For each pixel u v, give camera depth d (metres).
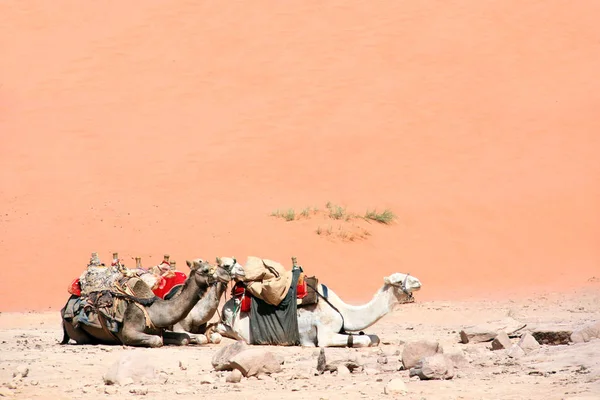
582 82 193.00
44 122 167.88
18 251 121.62
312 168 156.50
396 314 90.25
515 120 177.62
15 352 55.75
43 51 197.25
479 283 120.75
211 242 126.56
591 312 84.06
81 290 61.22
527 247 135.88
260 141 164.88
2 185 143.38
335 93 184.25
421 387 40.16
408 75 192.75
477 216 143.88
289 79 189.25
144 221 132.50
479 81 191.62
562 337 53.34
